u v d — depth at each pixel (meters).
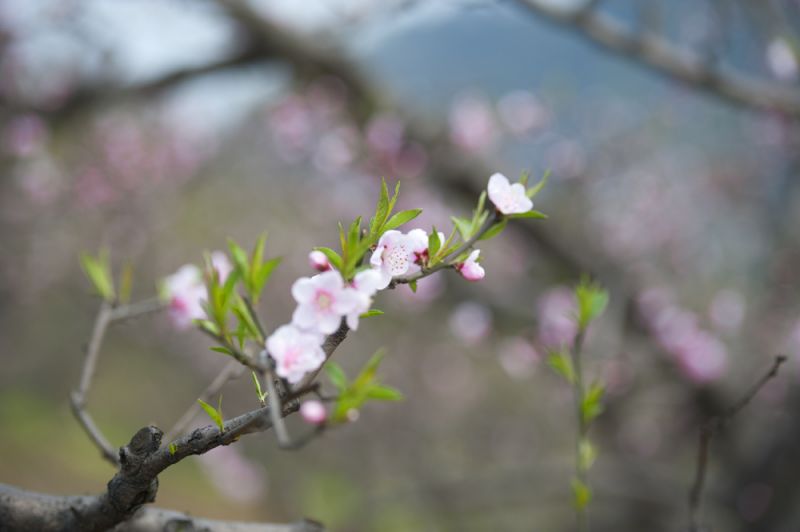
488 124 5.58
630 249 7.34
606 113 7.25
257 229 9.24
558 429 8.34
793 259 6.10
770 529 4.88
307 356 0.87
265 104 6.10
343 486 8.82
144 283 8.11
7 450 9.90
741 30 4.11
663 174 7.52
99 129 6.72
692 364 4.80
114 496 1.06
